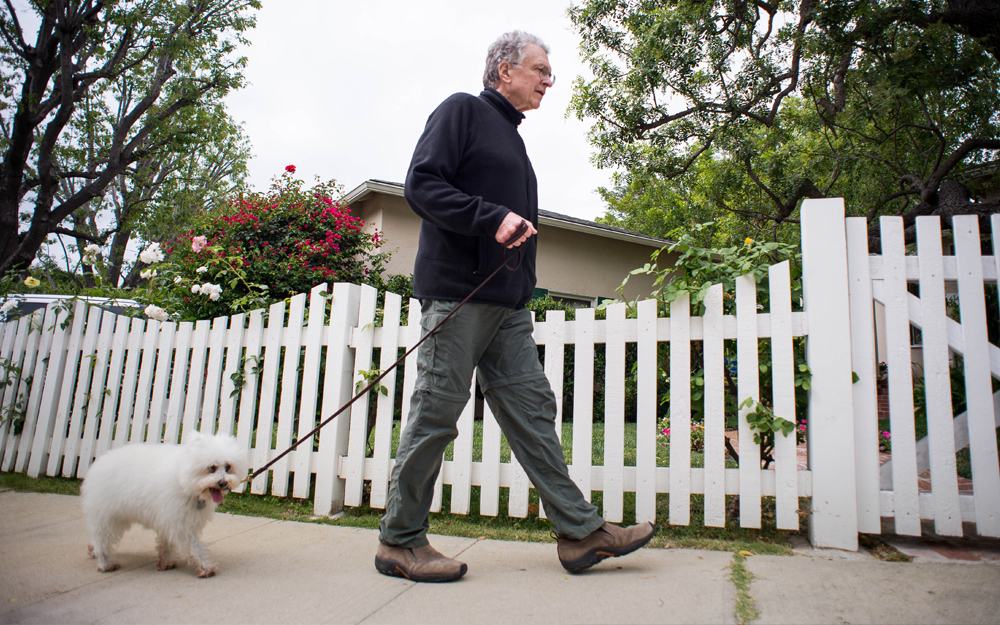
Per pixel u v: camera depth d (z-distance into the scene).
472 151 1.97
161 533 2.05
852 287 2.36
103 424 3.67
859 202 9.85
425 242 2.02
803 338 2.53
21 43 13.30
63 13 13.23
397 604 1.72
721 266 2.54
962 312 2.27
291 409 3.14
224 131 20.58
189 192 21.05
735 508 2.69
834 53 7.39
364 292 3.06
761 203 10.93
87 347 3.85
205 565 2.00
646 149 9.26
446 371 1.93
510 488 2.73
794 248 2.55
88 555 2.27
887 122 8.39
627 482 2.56
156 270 4.57
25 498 3.28
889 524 2.56
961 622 1.50
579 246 10.41
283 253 7.11
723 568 1.98
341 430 3.02
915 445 2.26
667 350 2.76
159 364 3.54
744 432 2.39
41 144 14.17
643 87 8.39
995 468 2.18
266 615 1.65
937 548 2.21
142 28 14.38
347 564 2.13
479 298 1.91
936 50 6.86
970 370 2.23
